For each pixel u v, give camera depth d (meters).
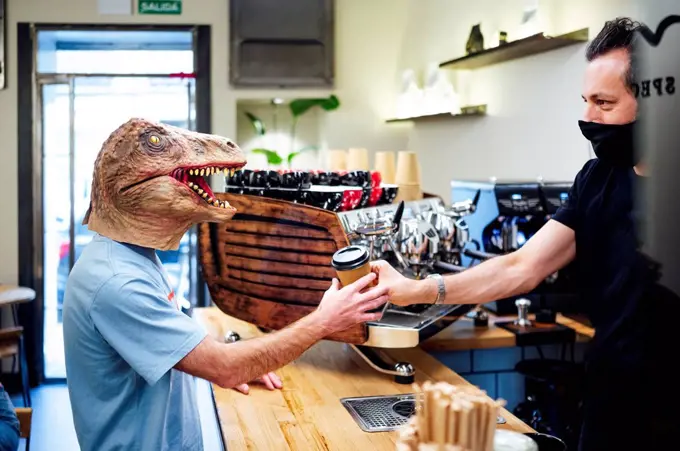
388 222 1.97
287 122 5.73
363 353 2.06
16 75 5.07
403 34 5.22
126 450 1.39
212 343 1.37
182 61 5.47
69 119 5.27
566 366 2.27
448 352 2.46
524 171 3.35
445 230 2.32
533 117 3.25
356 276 1.59
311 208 1.98
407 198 2.81
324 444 1.52
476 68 3.88
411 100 4.73
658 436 1.04
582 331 2.42
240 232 2.17
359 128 5.43
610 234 1.59
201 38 5.19
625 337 1.46
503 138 3.56
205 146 1.48
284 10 5.22
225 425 1.64
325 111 5.45
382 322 1.98
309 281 2.02
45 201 5.27
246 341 1.42
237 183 2.18
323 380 1.99
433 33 4.58
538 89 3.20
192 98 5.34
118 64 5.45
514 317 2.66
